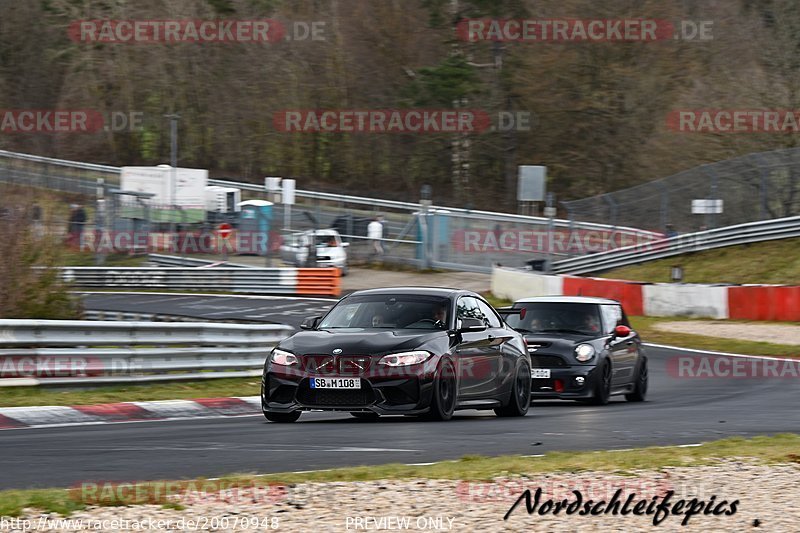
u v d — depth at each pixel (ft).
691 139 643.86
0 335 155.33
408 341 131.54
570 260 483.51
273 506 69.92
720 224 481.05
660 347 303.07
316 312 376.68
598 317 189.06
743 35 652.89
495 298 430.61
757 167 476.95
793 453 101.19
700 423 140.46
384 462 95.50
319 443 109.29
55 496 71.31
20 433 120.16
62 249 221.66
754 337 315.37
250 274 448.65
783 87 596.70
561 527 66.13
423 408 129.59
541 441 114.83
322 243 497.05
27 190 229.86
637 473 87.04
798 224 460.96
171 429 125.29
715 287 363.15
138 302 402.31
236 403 162.71
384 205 549.13
